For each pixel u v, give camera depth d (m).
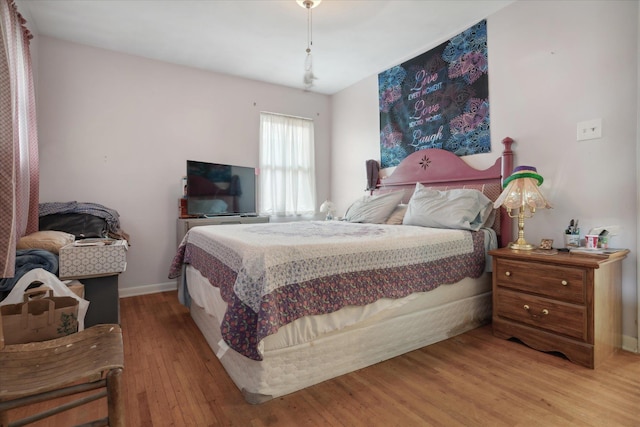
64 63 3.09
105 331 1.23
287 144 4.36
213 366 1.84
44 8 2.57
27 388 0.92
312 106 4.56
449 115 3.08
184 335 2.28
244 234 2.12
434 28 2.93
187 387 1.62
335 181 4.64
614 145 2.03
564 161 2.28
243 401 1.50
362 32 2.98
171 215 3.62
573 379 1.65
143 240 3.48
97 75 3.24
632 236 1.97
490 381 1.64
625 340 2.00
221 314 1.79
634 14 1.95
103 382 1.01
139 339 2.21
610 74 2.05
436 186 3.16
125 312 2.80
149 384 1.65
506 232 2.55
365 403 1.48
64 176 3.11
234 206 3.84
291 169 4.38
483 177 2.77
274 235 2.06
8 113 1.56
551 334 1.91
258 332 1.36
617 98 2.02
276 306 1.44
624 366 1.78
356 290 1.72
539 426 1.31
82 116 3.18
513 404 1.45
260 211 4.17
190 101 3.71
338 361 1.71
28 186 2.36
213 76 3.84
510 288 2.11
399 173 3.56
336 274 1.66
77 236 2.71
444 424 1.33
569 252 2.03
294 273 1.54
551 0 2.33
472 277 2.30
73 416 1.42
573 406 1.43
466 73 2.92
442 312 2.14
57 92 3.06
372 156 4.01
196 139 3.74
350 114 4.33
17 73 2.16
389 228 2.47
